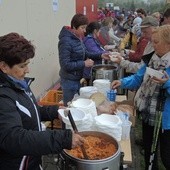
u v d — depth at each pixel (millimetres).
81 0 8859
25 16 3809
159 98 2225
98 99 2316
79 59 3225
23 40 1311
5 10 3193
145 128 2547
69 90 3314
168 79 2100
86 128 1777
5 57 1271
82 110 1858
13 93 1292
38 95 4516
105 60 3762
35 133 1193
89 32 3912
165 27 2135
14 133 1155
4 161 1309
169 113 2211
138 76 2635
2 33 3137
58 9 5598
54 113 1774
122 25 12242
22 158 1346
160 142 2359
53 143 1198
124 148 1833
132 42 5848
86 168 1365
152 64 2266
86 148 1562
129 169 3104
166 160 2326
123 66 3396
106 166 1375
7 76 1313
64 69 3193
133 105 2543
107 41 6910
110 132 1771
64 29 3137
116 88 2830
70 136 1246
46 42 4879
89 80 3541
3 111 1200
